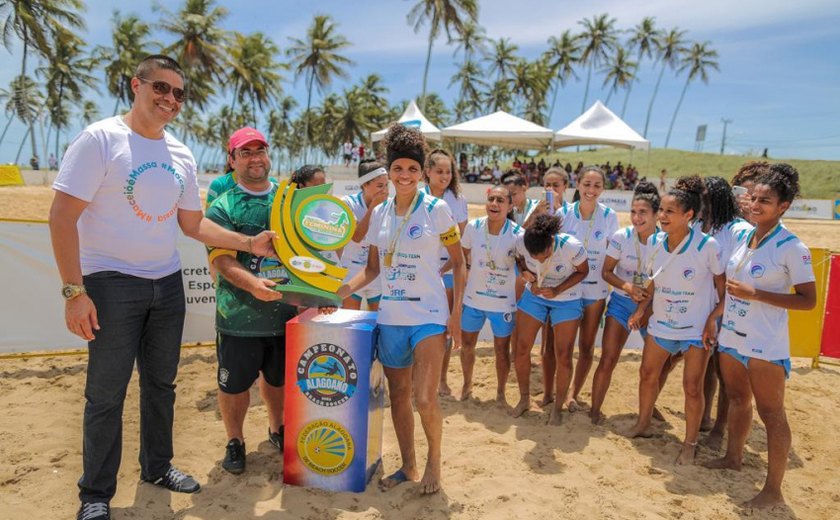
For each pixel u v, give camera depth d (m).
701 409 3.89
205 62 44.62
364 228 4.25
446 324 3.26
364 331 3.12
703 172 61.53
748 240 3.49
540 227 4.09
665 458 3.96
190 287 5.81
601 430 4.40
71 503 3.07
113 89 46.84
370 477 3.41
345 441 3.22
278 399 3.74
